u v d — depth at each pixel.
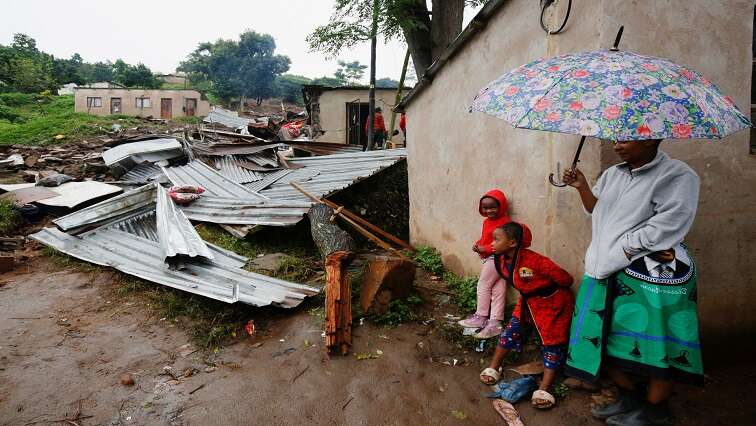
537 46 3.56
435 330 3.87
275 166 9.69
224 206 7.01
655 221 2.35
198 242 5.59
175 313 4.27
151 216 6.82
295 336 3.81
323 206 6.21
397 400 3.02
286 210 6.37
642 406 2.61
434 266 5.34
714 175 3.23
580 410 2.84
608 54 2.38
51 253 5.93
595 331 2.61
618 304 2.52
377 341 3.72
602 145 2.98
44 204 7.43
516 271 3.05
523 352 3.47
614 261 2.48
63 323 4.17
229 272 5.01
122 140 13.01
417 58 11.24
